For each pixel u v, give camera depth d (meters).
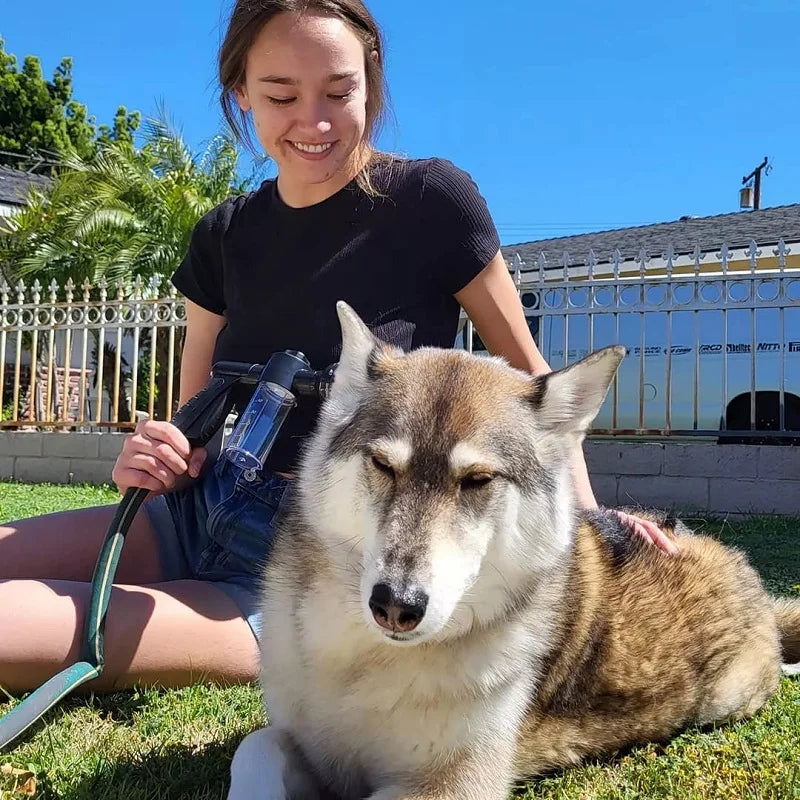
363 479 2.40
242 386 3.44
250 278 3.54
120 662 3.06
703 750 2.82
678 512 8.70
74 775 2.43
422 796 2.27
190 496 3.59
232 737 2.80
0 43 34.81
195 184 17.73
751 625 3.37
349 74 3.27
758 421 9.99
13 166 33.91
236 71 3.45
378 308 3.40
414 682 2.32
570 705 2.78
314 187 3.42
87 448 10.88
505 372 2.74
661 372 10.27
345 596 2.38
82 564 3.57
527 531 2.48
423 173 3.48
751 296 8.72
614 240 18.62
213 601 3.30
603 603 2.96
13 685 2.96
